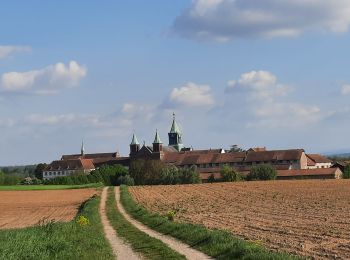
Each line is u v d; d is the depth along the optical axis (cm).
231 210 5738
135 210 6312
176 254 2584
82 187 14450
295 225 3847
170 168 17888
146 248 2908
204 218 4784
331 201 6488
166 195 9531
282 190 9444
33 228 3494
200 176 17100
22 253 2378
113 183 18700
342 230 3462
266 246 2755
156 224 4316
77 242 2994
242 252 2344
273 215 4853
